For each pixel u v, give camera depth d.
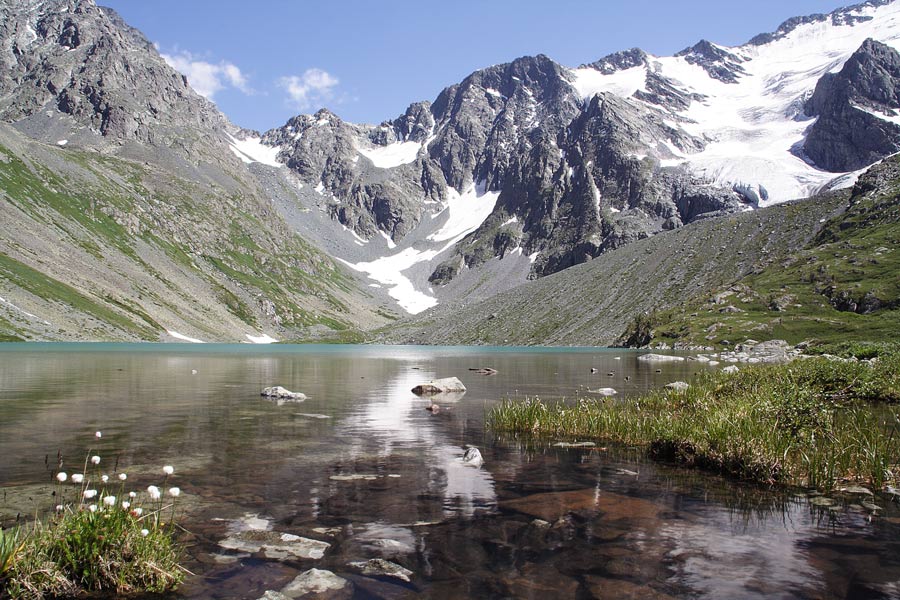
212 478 12.42
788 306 118.50
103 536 7.07
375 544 8.37
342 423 21.31
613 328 162.62
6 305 137.25
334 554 7.96
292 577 7.14
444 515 9.84
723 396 24.64
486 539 8.64
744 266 162.50
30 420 21.30
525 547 8.31
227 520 9.44
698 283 164.50
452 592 6.75
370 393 34.00
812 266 131.62
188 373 50.47
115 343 146.75
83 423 20.62
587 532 9.02
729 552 8.22
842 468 13.02
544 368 61.16
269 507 10.23
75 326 146.62
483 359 87.88
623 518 9.79
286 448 16.09
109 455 14.90
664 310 149.62
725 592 6.82
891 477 12.75
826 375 28.17
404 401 29.39
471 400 29.89
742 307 126.00
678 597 6.66
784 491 11.86
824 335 98.19
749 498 11.27
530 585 6.99
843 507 10.70
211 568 7.41
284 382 42.31
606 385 38.91
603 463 14.52
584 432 19.56
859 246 132.50
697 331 120.19
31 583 6.57
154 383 39.31
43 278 159.38
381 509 10.16
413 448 16.30
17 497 10.50
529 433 19.42
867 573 7.43
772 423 15.80
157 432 18.75
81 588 6.77
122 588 6.72
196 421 21.41
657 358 76.88
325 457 14.87
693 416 18.55
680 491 11.74
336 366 67.75
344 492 11.32
